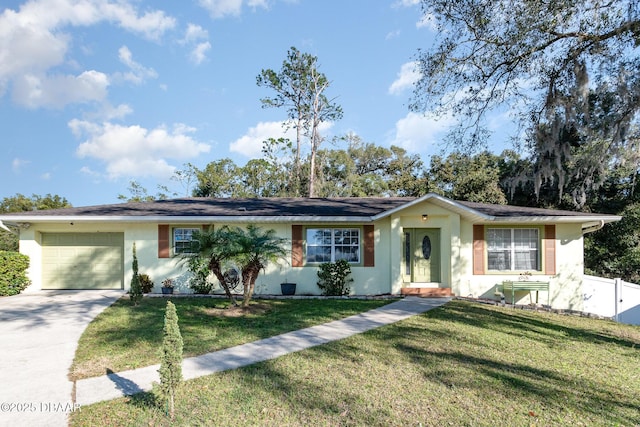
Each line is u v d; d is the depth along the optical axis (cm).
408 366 597
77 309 1041
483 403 471
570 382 549
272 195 3241
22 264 1334
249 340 734
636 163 1098
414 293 1327
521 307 1188
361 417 431
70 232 1438
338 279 1317
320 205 1566
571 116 1017
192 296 1264
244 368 581
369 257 1359
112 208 1470
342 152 3625
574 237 1381
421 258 1391
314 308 1066
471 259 1371
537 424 421
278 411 444
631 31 877
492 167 2445
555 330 893
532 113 1135
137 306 1074
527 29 915
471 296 1359
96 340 736
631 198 1931
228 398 476
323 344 710
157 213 1355
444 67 1070
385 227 1372
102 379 541
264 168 3234
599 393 512
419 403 468
